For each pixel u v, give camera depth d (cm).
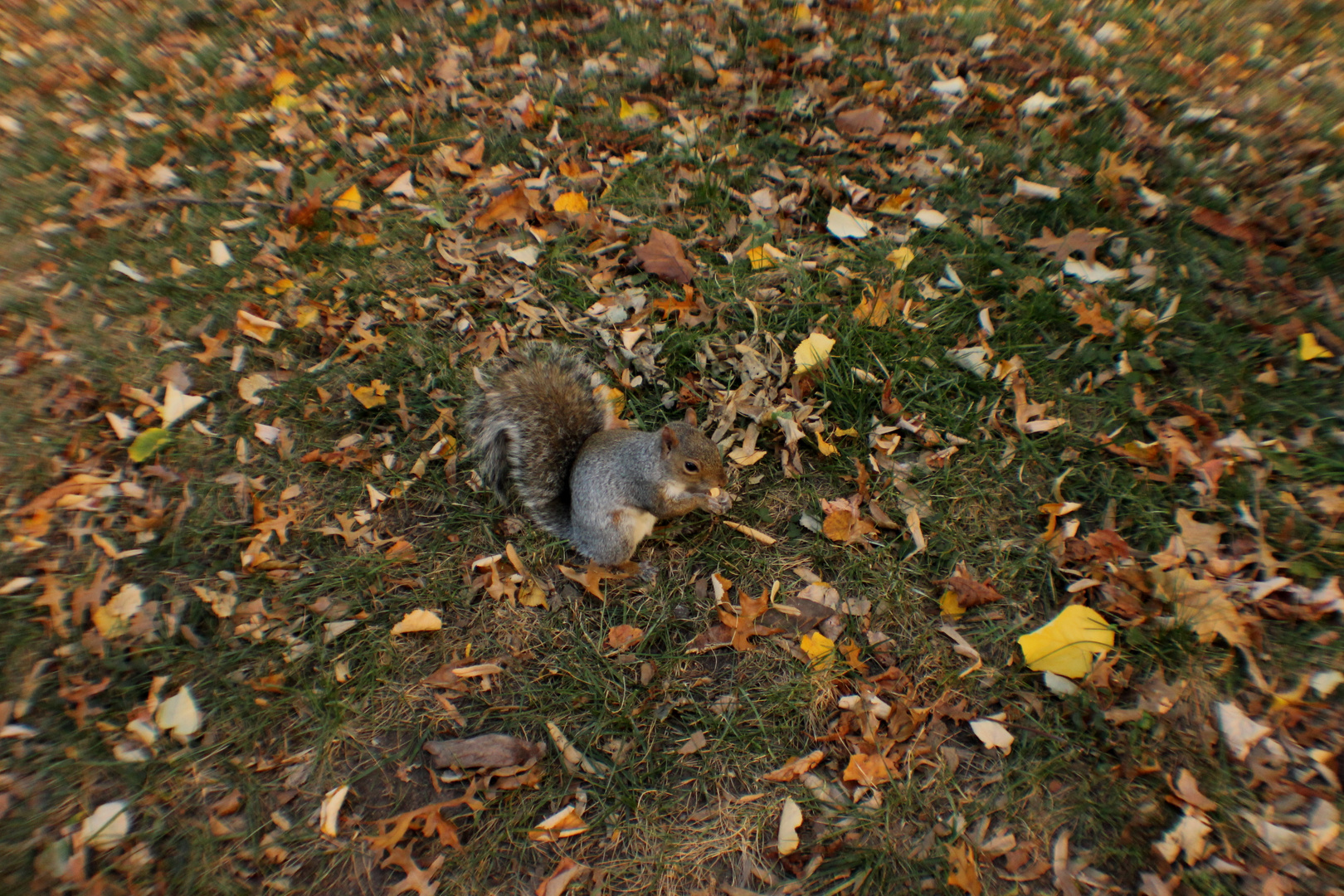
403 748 152
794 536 163
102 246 187
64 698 153
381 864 147
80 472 166
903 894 144
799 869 145
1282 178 184
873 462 165
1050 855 145
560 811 148
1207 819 144
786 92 200
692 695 154
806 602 158
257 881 146
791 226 186
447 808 149
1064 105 196
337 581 161
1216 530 157
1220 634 151
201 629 158
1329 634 151
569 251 185
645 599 160
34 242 187
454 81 208
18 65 213
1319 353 166
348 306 181
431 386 174
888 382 169
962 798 147
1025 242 180
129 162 197
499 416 164
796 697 153
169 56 215
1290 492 159
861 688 153
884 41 209
